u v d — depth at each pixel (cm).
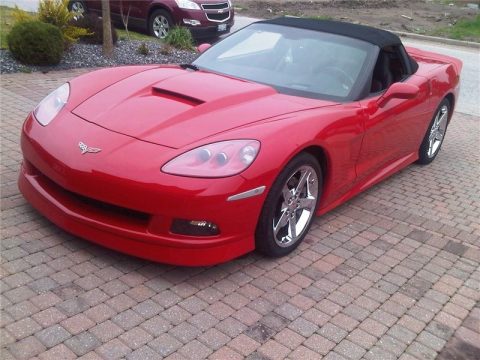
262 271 356
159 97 373
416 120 524
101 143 328
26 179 369
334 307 329
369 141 437
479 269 399
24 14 861
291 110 376
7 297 299
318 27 484
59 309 294
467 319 336
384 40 485
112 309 300
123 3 1259
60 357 262
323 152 381
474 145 729
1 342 266
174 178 308
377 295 348
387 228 446
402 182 560
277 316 313
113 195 315
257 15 1869
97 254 348
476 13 2338
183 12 1209
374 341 304
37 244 350
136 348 274
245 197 321
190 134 332
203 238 320
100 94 380
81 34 923
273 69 444
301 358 283
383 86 471
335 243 409
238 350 282
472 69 1291
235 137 330
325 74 439
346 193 446
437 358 298
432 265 396
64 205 340
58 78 771
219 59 466
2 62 794
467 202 527
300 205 380
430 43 1656
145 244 321
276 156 332
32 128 364
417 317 331
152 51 1039
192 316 303
